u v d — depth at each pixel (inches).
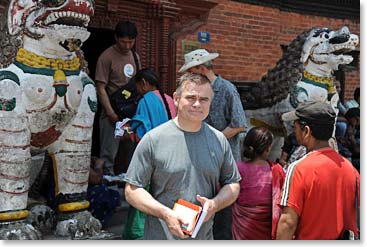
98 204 231.3
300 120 149.9
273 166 181.2
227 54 358.6
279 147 310.2
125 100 257.9
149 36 316.8
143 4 309.9
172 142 129.6
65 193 210.8
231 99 221.0
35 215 214.5
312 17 410.3
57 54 198.8
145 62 316.8
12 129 189.8
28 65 193.8
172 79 325.7
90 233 211.9
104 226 235.1
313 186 138.3
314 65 298.4
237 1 361.1
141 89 213.0
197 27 338.0
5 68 192.9
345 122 360.2
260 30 376.5
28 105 193.5
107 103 267.0
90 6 196.4
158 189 130.6
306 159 142.7
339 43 291.7
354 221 143.4
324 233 139.1
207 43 345.4
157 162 128.4
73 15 191.5
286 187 142.0
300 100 292.0
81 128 210.4
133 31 273.6
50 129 202.7
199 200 127.2
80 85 207.3
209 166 130.6
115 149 283.4
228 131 220.2
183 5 325.7
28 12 193.3
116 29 274.5
